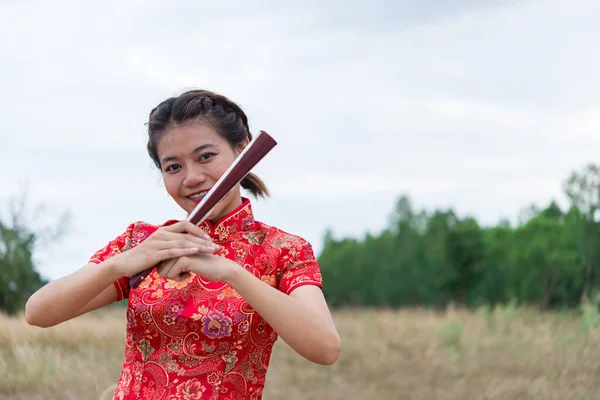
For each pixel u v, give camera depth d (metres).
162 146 2.05
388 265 42.34
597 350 7.57
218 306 1.98
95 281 1.93
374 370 7.77
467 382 6.86
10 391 5.82
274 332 2.05
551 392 5.97
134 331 2.03
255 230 2.13
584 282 18.14
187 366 1.96
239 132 2.11
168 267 1.90
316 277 2.05
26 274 17.53
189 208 2.07
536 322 10.62
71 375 6.26
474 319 11.45
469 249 37.06
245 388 1.99
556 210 34.44
